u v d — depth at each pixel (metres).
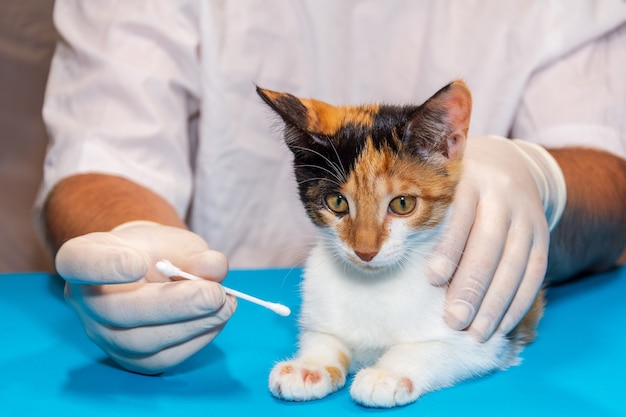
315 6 0.83
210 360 0.56
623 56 0.79
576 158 0.75
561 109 0.77
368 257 0.55
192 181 0.85
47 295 0.70
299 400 0.50
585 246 0.73
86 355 0.57
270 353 0.57
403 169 0.55
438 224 0.56
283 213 0.85
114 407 0.49
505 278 0.57
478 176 0.60
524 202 0.60
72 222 0.66
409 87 0.85
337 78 0.85
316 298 0.57
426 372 0.51
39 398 0.50
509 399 0.50
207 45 0.79
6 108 1.10
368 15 0.84
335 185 0.56
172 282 0.51
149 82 0.78
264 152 0.83
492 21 0.80
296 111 0.57
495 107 0.79
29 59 1.09
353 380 0.51
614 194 0.74
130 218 0.63
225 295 0.50
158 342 0.51
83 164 0.74
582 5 0.78
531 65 0.78
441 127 0.55
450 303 0.55
